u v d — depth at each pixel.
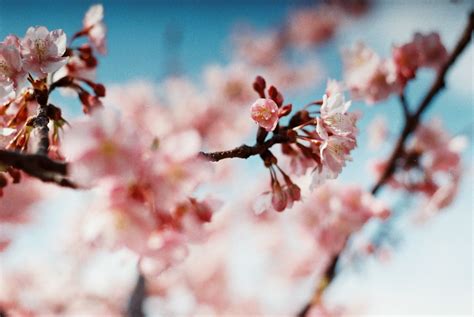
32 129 0.63
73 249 1.93
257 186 1.95
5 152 0.54
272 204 0.67
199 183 0.56
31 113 0.66
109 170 0.55
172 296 2.08
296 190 0.67
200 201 0.64
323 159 0.64
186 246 0.64
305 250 1.77
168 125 1.97
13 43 0.65
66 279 1.95
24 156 0.54
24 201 1.05
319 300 1.08
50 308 1.87
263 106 0.65
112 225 0.57
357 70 0.91
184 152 0.56
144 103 2.04
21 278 1.72
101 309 1.98
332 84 0.67
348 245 1.15
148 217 0.58
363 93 0.91
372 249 1.18
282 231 2.08
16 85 0.64
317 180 0.66
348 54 0.92
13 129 0.64
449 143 1.08
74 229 1.92
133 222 0.58
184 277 2.27
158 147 0.56
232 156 0.64
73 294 1.96
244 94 2.02
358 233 1.15
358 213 1.05
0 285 1.66
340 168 0.65
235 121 2.03
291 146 0.69
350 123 0.64
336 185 1.15
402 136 0.97
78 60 0.72
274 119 0.64
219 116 1.99
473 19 0.89
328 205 1.14
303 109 0.66
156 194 0.56
